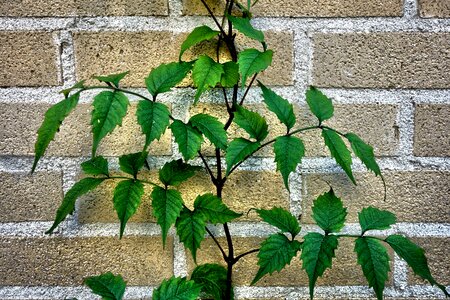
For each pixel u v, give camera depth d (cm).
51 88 58
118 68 58
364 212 52
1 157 58
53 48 57
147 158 58
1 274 59
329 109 52
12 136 58
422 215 59
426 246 59
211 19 57
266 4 57
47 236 59
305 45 58
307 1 57
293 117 51
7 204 59
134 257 59
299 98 58
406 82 58
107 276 53
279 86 58
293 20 57
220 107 58
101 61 57
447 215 59
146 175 59
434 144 58
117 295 52
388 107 58
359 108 58
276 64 58
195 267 59
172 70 51
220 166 55
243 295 60
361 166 59
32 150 58
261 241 59
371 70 58
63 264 59
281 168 48
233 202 59
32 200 59
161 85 50
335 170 59
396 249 50
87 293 60
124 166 53
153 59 58
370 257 48
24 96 58
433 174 59
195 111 58
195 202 53
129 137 58
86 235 59
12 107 58
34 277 59
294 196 59
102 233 59
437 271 59
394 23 58
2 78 57
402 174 59
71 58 57
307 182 59
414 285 60
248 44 58
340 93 58
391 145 59
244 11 56
